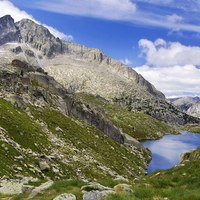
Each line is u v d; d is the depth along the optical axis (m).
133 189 20.69
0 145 40.75
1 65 111.56
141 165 109.69
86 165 63.28
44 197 20.72
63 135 80.69
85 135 96.94
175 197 17.72
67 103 123.06
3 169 32.53
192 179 26.80
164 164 122.44
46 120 83.88
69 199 17.73
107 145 104.31
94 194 17.67
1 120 54.00
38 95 103.75
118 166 86.19
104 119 133.00
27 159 43.94
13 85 92.94
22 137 53.22
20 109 74.31
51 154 55.62
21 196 22.30
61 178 45.84
